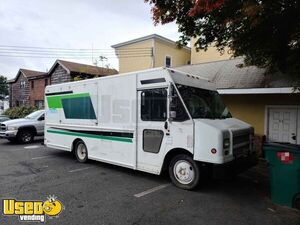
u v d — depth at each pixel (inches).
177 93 219.0
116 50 828.0
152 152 238.8
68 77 922.1
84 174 269.3
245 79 378.6
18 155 374.3
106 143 283.7
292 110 370.0
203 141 204.2
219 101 265.3
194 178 216.2
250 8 171.5
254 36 232.7
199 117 220.2
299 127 362.9
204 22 245.6
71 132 332.5
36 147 450.6
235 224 159.2
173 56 800.9
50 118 369.4
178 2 221.6
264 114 392.8
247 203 194.1
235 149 216.5
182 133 216.5
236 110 421.1
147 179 252.1
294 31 211.5
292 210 181.5
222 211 178.5
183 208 182.7
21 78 1235.9
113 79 273.6
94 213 171.8
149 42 746.2
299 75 268.1
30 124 506.3
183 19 236.8
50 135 369.7
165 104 227.3
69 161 333.4
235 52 283.4
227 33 252.8
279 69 305.1
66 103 338.3
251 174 278.5
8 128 485.1
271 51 259.0
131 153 257.0
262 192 219.8
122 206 184.4
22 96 1231.5
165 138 228.2
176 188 225.9
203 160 204.4
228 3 187.0
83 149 321.7
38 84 1100.5
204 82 259.9
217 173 201.8
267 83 344.5
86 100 307.6
